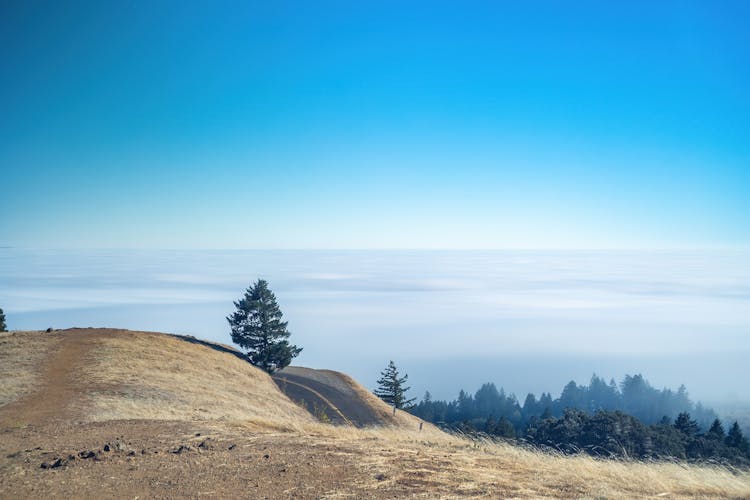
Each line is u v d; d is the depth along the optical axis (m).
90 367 29.23
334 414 46.91
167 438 10.50
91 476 7.38
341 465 7.98
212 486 6.84
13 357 29.78
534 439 38.41
